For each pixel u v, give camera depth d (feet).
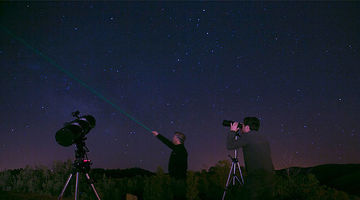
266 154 11.91
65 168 26.86
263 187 11.23
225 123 13.96
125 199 23.31
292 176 25.04
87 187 23.44
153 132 22.97
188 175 22.53
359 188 27.68
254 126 12.85
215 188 24.08
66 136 13.41
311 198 21.24
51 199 18.38
